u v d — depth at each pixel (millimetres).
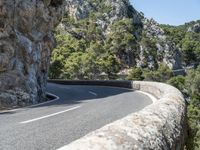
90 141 3053
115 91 31953
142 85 32812
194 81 124000
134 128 4012
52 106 16781
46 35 27219
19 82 20688
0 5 20109
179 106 8180
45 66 27500
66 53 146375
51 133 8516
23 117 11992
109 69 144000
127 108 15352
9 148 6680
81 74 125312
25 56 22188
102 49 168750
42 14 25172
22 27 23062
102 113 13258
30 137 7930
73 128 9375
